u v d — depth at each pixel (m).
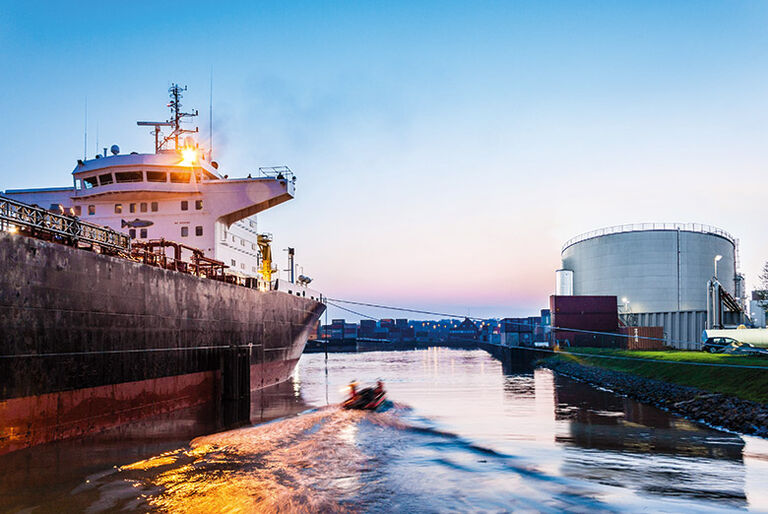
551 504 12.72
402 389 39.16
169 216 39.19
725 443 19.12
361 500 13.10
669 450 18.08
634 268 91.06
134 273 22.55
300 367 71.00
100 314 20.38
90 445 18.22
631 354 51.31
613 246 93.88
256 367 35.91
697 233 91.00
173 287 25.50
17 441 16.69
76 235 19.97
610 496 13.20
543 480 14.55
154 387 23.73
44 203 40.09
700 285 90.12
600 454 17.53
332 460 16.92
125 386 21.70
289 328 42.62
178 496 13.29
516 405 29.73
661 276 89.75
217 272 36.66
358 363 83.00
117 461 16.38
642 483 14.25
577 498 13.09
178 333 25.80
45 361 17.70
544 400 32.12
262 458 17.08
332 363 82.94
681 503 12.67
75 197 39.78
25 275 17.02
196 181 38.94
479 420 24.45
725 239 99.19
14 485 13.95
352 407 27.52
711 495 13.22
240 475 15.11
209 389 28.70
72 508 12.42
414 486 14.11
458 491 13.70
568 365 58.34
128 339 22.00
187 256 38.62
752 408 22.67
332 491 13.77
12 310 16.52
